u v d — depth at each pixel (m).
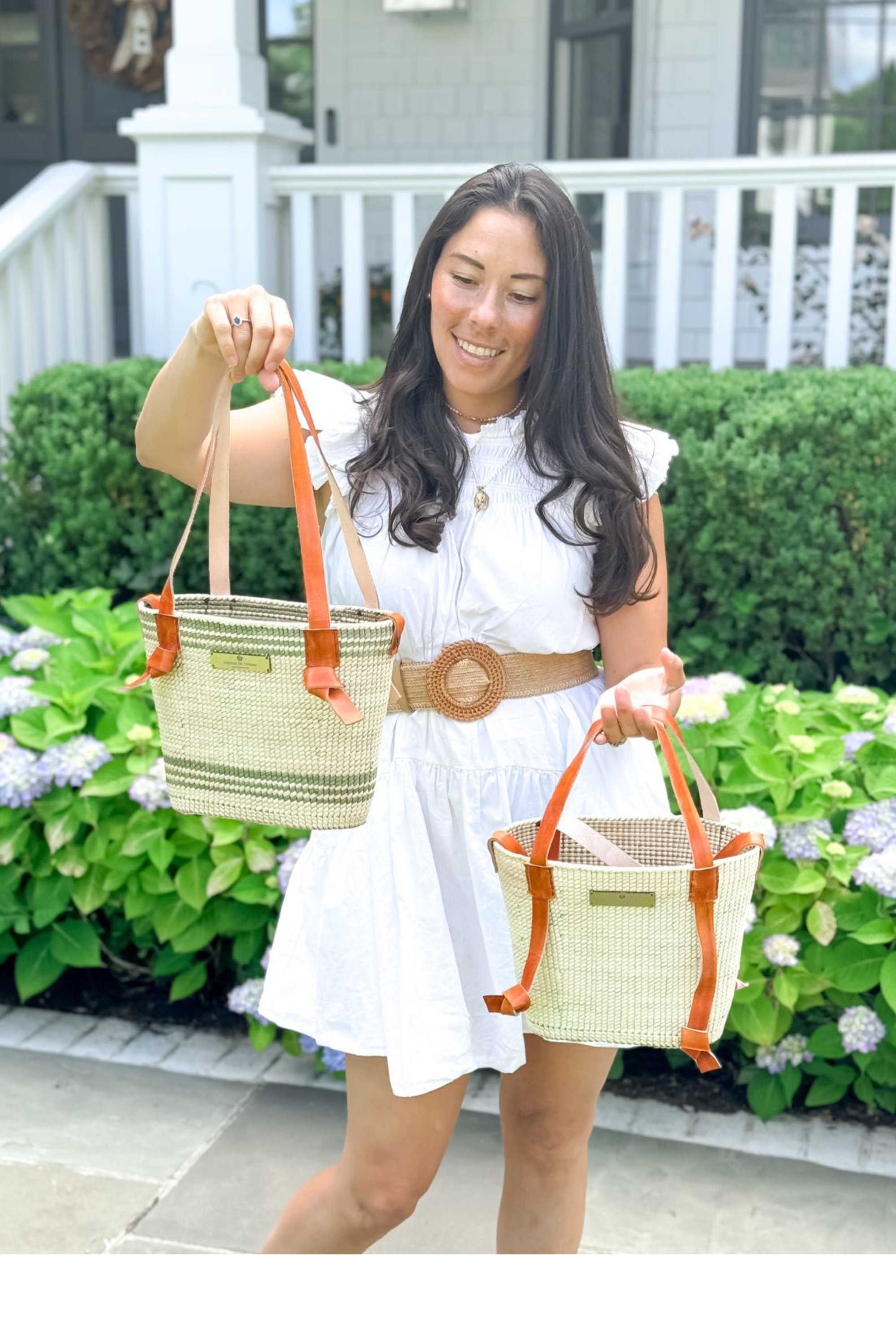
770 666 3.94
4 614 4.43
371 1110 1.69
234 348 1.49
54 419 4.20
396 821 1.67
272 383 1.49
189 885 2.91
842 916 2.70
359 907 1.67
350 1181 1.72
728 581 3.89
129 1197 2.44
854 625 3.82
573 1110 1.76
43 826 3.07
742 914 1.48
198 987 3.04
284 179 4.91
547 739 1.71
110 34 7.41
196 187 4.81
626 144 7.10
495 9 7.11
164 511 4.23
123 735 3.05
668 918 1.44
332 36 7.32
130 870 2.95
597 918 1.45
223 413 1.56
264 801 1.45
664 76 6.93
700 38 6.86
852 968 2.68
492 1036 1.71
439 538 1.65
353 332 5.00
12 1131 2.64
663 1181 2.50
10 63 7.74
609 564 1.69
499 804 1.68
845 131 6.81
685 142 6.97
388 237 7.39
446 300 1.65
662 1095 2.81
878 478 3.71
